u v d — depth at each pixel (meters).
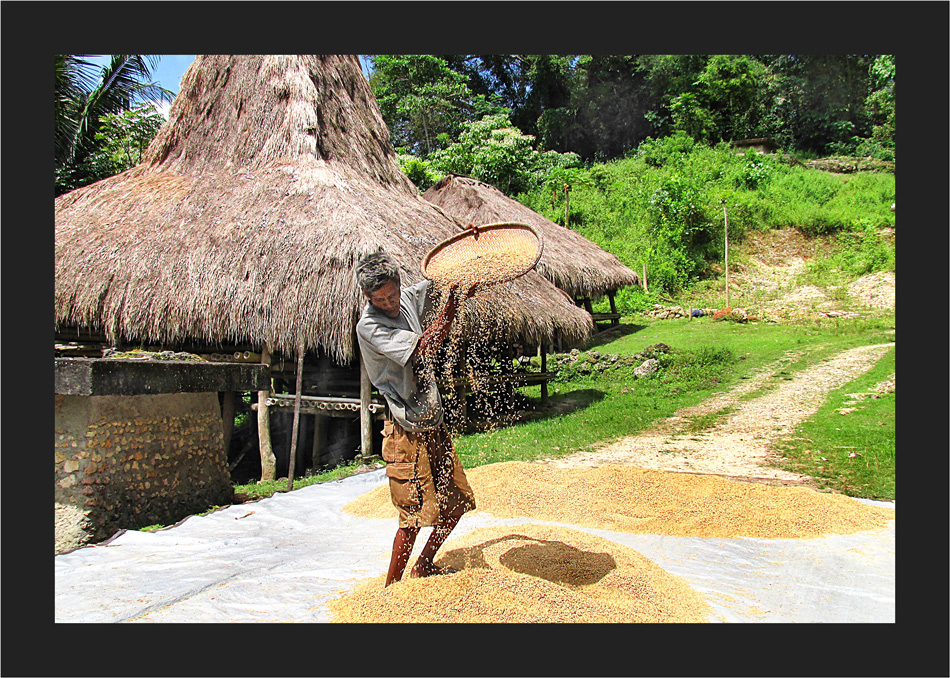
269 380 5.88
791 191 25.66
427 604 2.86
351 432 9.05
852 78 31.47
